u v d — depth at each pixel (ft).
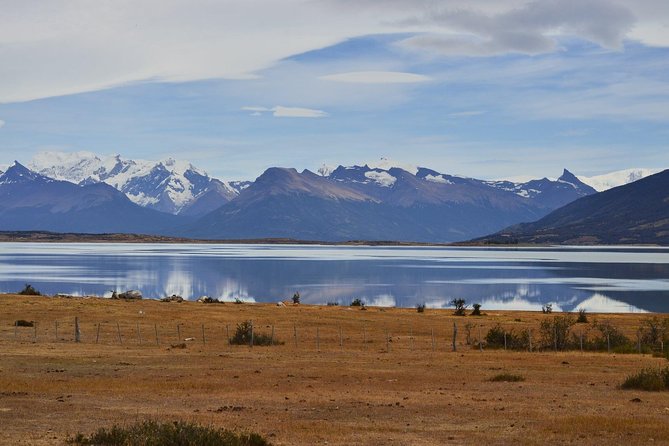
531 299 468.34
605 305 430.20
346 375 139.74
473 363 164.25
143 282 598.75
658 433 82.69
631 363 166.81
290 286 576.61
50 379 128.88
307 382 129.39
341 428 85.61
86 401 104.94
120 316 276.82
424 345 211.20
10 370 141.69
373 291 530.68
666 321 245.45
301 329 252.01
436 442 78.18
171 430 72.08
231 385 123.85
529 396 114.62
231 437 72.33
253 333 217.56
